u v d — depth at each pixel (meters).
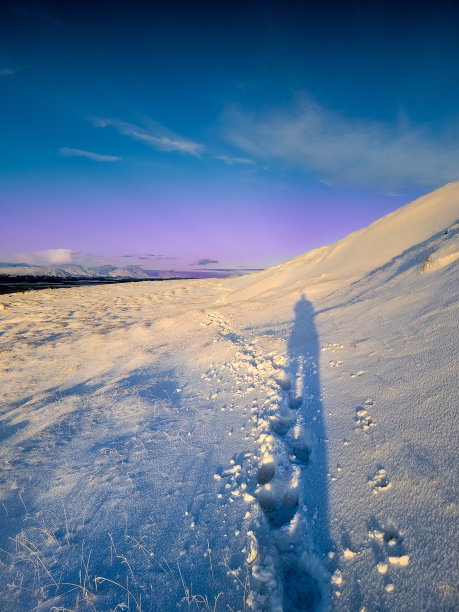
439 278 4.67
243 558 1.94
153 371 6.01
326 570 1.79
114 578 1.93
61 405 4.79
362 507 2.03
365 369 3.60
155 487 2.74
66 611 1.74
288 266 14.30
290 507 2.42
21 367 7.01
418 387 2.79
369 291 6.38
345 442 2.65
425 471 2.02
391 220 10.20
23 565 2.08
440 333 3.34
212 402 4.25
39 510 2.60
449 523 1.67
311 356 4.58
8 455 3.46
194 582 1.86
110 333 9.54
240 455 2.96
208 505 2.44
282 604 1.66
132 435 3.66
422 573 1.54
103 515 2.48
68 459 3.31
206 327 8.73
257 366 4.97
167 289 21.77
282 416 3.43
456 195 7.98
